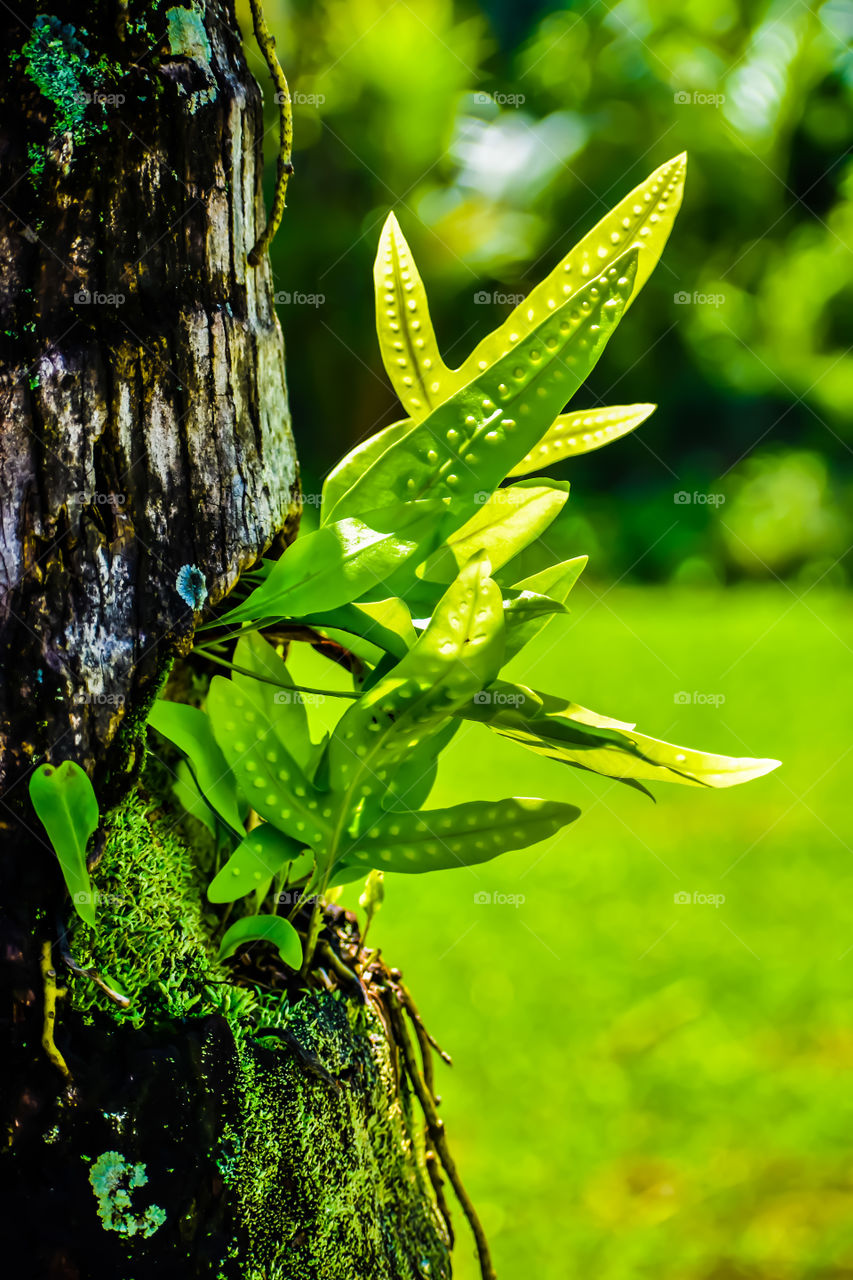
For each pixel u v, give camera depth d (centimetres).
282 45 863
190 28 134
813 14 1120
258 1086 136
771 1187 229
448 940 333
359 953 145
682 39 1148
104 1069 133
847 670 660
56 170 132
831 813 432
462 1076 270
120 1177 133
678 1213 223
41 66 132
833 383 1281
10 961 132
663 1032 287
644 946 328
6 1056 132
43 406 132
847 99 1153
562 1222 223
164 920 136
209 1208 134
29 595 132
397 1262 141
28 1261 132
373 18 895
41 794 131
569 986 308
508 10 1151
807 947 327
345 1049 140
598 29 1136
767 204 1227
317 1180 137
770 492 1216
